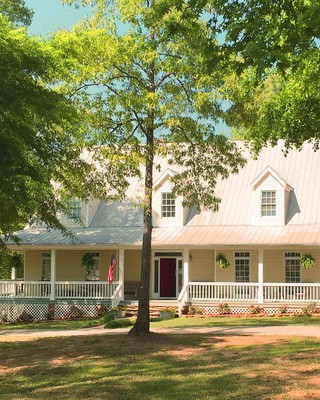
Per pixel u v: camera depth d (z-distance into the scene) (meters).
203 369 13.66
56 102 15.11
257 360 14.41
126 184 21.06
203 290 30.91
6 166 13.36
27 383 12.88
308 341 17.30
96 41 19.17
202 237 31.47
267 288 31.61
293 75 21.02
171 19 12.34
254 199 32.56
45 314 31.70
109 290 31.80
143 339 18.44
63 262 35.47
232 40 11.15
